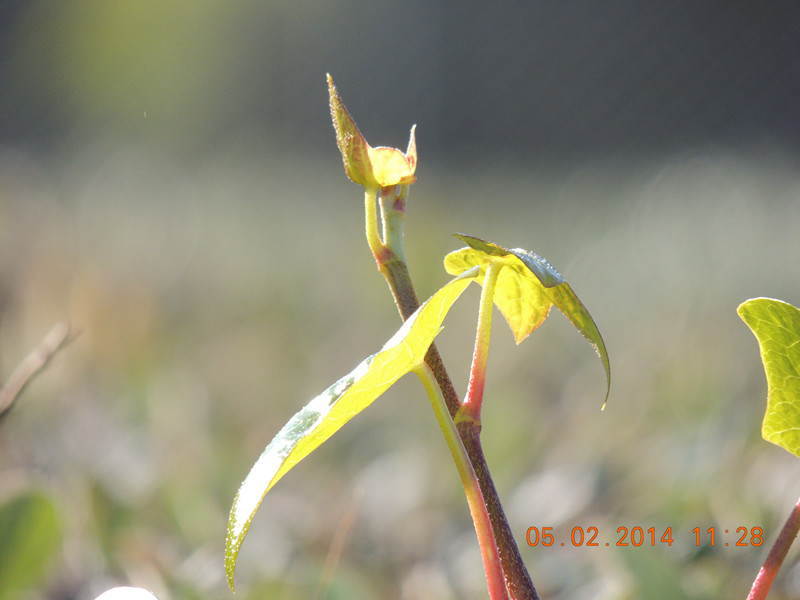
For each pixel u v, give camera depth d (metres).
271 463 0.16
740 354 0.57
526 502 0.35
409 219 1.21
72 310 0.59
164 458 0.40
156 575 0.26
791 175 1.26
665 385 0.53
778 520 0.28
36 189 1.36
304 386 0.59
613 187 1.50
